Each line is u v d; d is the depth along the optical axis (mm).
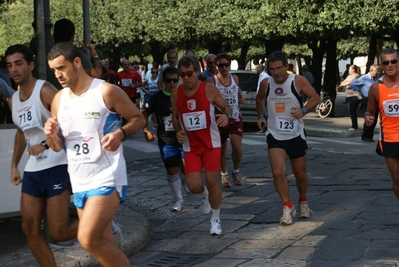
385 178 11688
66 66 5148
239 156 11188
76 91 5227
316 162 13781
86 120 5168
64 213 5684
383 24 23406
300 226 8445
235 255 7320
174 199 10414
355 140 19859
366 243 7492
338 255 7059
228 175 12547
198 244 7906
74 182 5215
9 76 9977
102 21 39531
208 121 7906
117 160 5234
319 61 32156
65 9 41688
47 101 5848
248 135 20406
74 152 5180
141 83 22203
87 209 5102
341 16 23844
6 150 7160
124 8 37594
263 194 10664
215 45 37438
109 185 5137
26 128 5852
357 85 19188
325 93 27875
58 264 6559
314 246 7480
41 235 5844
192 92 7863
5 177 7160
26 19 48969
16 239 7727
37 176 5688
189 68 7801
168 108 9336
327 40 28000
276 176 8398
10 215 7215
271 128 8445
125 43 41438
